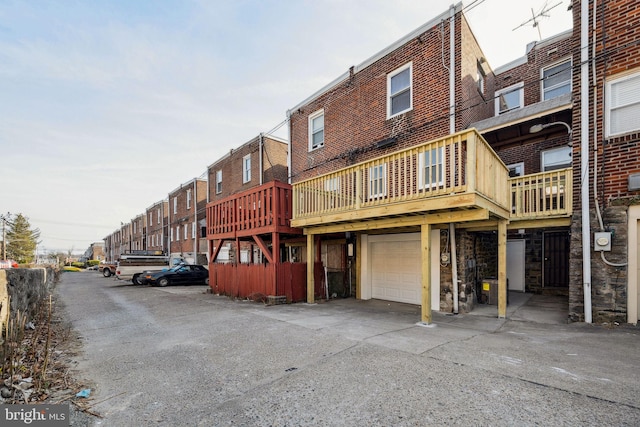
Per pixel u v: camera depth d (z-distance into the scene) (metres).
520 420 2.67
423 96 8.81
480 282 9.36
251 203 10.61
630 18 6.02
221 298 11.02
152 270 18.47
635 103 5.95
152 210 36.47
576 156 6.61
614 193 6.07
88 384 3.65
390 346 4.86
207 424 2.74
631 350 4.53
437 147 5.94
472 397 3.10
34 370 3.88
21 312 6.05
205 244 23.12
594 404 2.92
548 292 10.74
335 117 11.55
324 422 2.72
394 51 9.64
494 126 8.15
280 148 17.28
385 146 9.67
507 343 4.98
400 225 6.92
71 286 17.53
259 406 3.04
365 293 10.20
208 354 4.68
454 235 7.92
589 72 6.46
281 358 4.41
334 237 11.28
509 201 7.61
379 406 2.97
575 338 5.24
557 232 10.69
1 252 38.03
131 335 5.96
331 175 8.06
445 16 8.40
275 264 9.30
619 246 5.96
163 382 3.68
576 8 6.72
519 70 11.28
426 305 6.45
